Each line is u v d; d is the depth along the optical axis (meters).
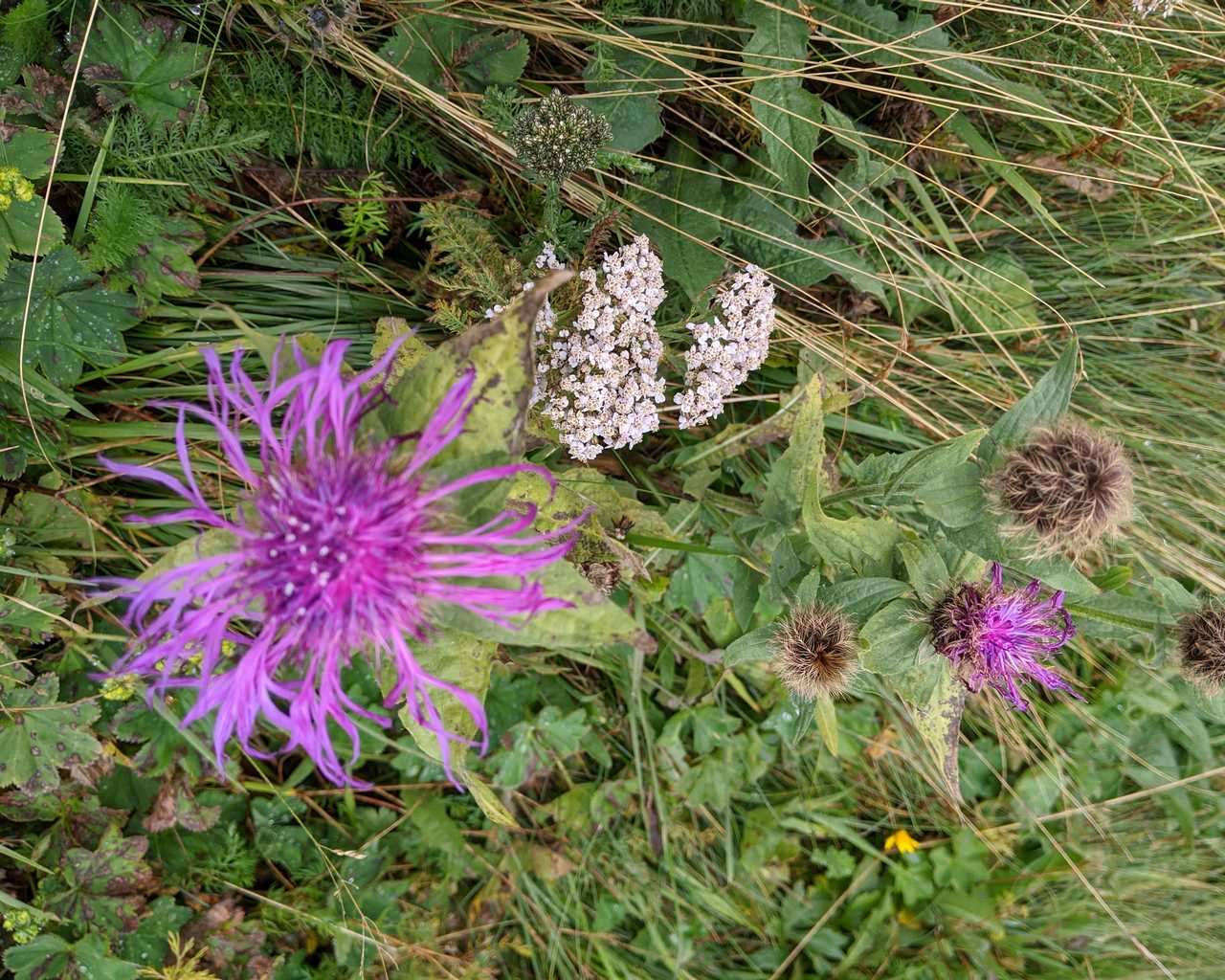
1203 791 0.31
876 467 0.20
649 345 0.21
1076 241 0.27
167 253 0.21
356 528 0.12
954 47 0.26
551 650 0.27
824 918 0.31
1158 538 0.27
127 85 0.20
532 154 0.19
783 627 0.18
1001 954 0.31
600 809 0.29
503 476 0.12
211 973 0.24
